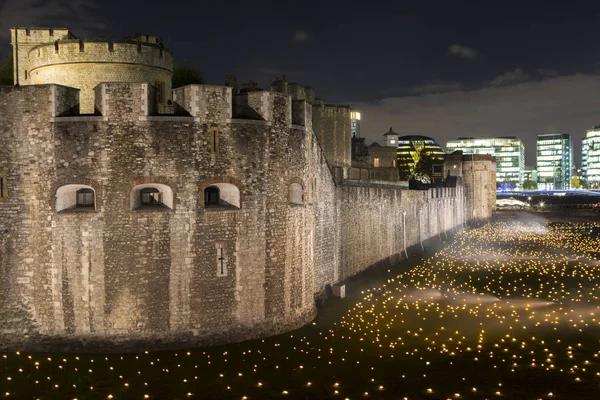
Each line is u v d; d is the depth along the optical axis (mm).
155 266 23547
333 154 57688
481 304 33969
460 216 88312
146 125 23328
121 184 23219
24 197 23547
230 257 24594
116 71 28391
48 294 23578
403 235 52750
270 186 25578
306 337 26016
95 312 23344
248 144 24859
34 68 29125
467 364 23047
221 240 24406
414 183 84312
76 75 28250
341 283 36812
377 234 44938
